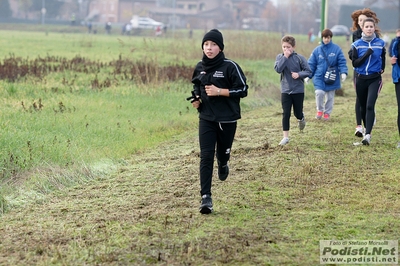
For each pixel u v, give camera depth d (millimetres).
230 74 9102
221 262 7270
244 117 18938
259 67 34094
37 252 7730
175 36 61844
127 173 11828
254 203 9625
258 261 7320
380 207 9375
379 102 21938
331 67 17344
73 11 158375
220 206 9500
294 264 7266
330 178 11070
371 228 8492
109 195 10352
